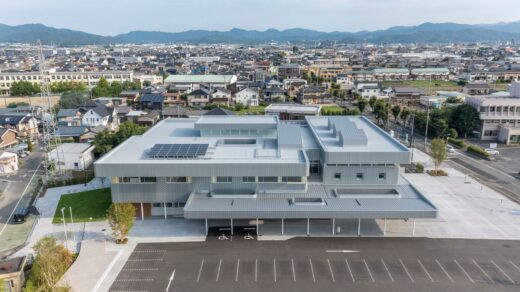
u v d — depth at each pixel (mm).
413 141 96062
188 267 40969
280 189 51469
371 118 122875
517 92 103500
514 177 69875
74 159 76062
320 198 49406
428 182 66500
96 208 56750
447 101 127875
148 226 50094
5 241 48000
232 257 42781
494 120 97000
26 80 179625
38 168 79750
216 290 37125
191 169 49656
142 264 41562
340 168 53500
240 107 137875
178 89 157000
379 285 37719
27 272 40156
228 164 49469
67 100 132000
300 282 38250
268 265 41188
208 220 51562
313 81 198000
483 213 53812
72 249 45156
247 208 46812
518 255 42969
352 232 48125
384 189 52375
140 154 54406
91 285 37906
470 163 78688
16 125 102875
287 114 117250
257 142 60344
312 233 47844
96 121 110562
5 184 70438
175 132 66812
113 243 46062
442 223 50594
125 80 191375
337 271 40031
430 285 37719
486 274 39500
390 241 46000
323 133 63812
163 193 51375
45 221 52812
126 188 51219
